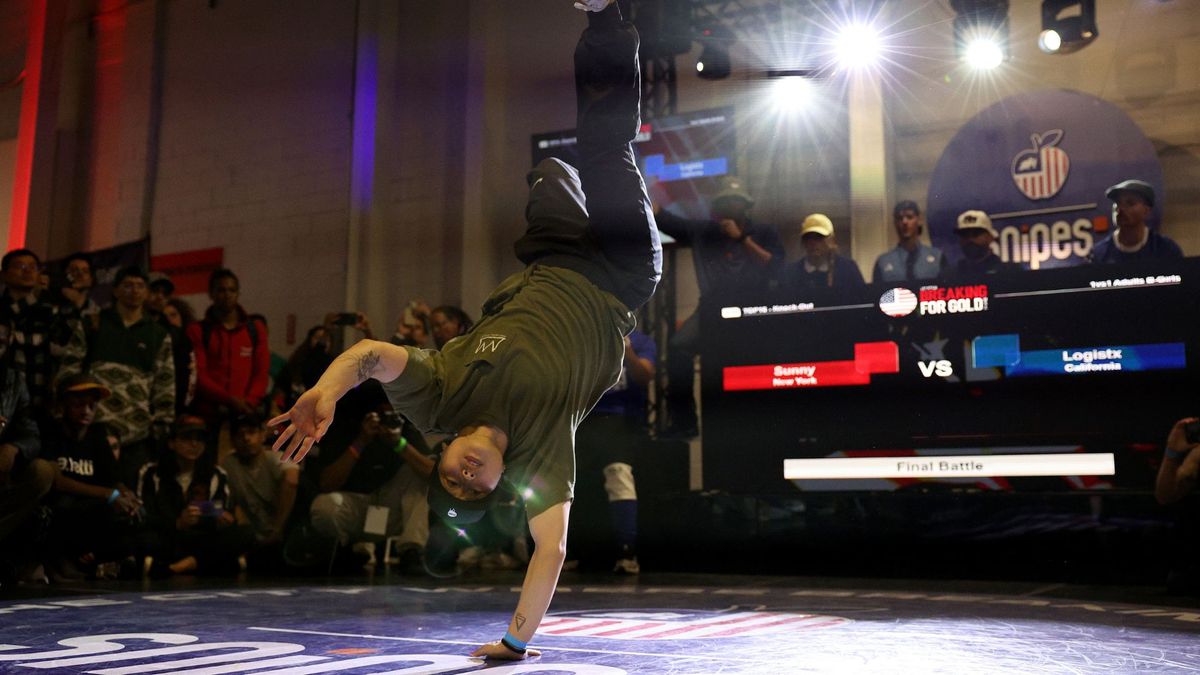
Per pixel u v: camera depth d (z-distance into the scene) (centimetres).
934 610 397
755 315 632
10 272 593
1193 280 545
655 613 388
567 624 349
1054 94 824
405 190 951
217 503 595
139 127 1070
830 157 857
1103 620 360
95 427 571
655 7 836
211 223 1028
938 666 254
